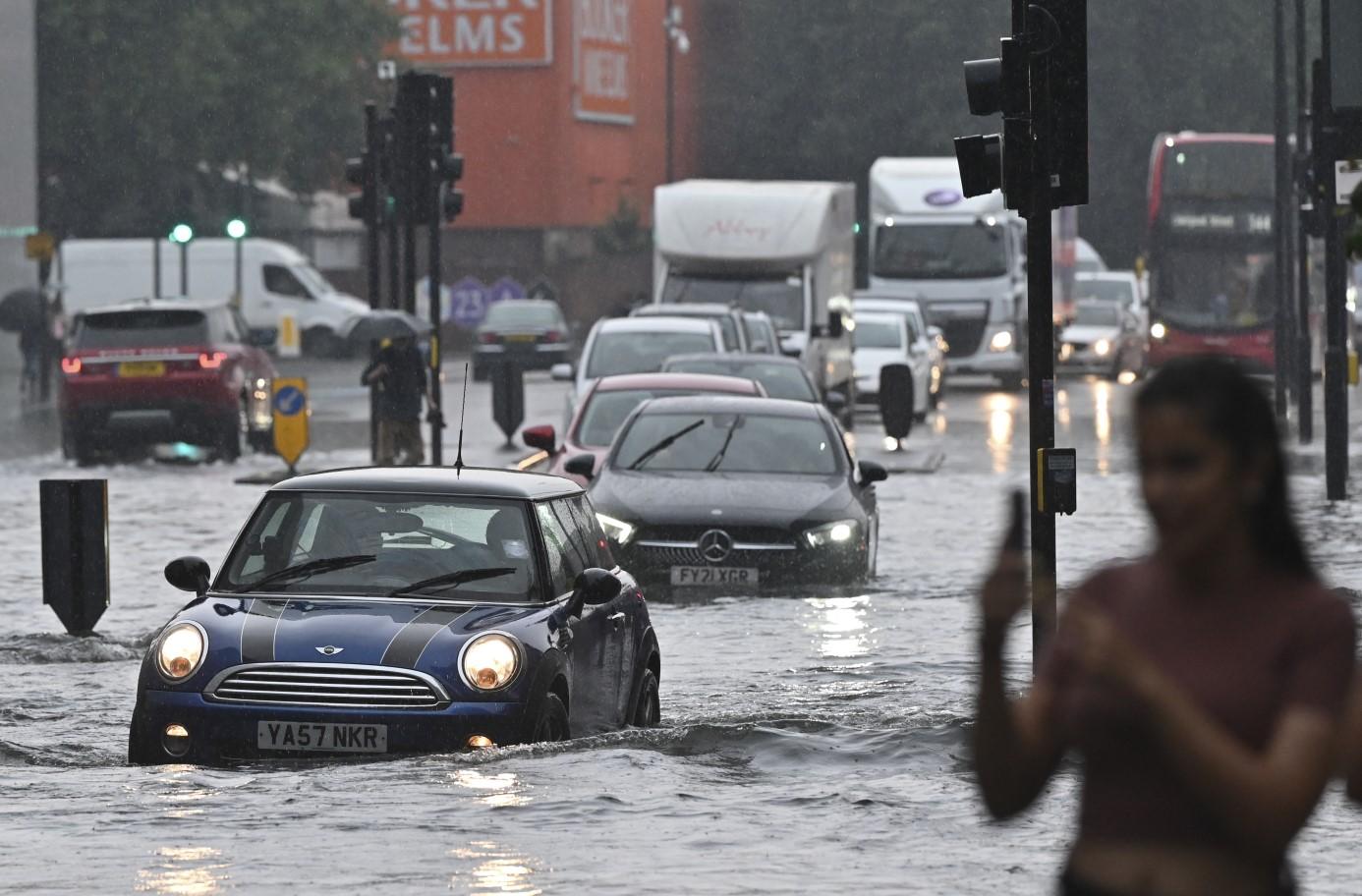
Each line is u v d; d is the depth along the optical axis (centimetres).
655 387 7244
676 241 13012
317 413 14462
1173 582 1192
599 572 3491
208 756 3222
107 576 4922
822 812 2809
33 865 2480
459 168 8650
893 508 8156
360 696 3203
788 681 4231
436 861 2491
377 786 2964
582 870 2436
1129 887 1175
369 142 9269
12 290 15912
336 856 2520
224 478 9706
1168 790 1174
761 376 8350
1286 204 13100
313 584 3453
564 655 3344
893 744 3331
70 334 10812
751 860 2500
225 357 10662
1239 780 1133
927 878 2395
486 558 3478
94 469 10456
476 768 3086
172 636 3291
